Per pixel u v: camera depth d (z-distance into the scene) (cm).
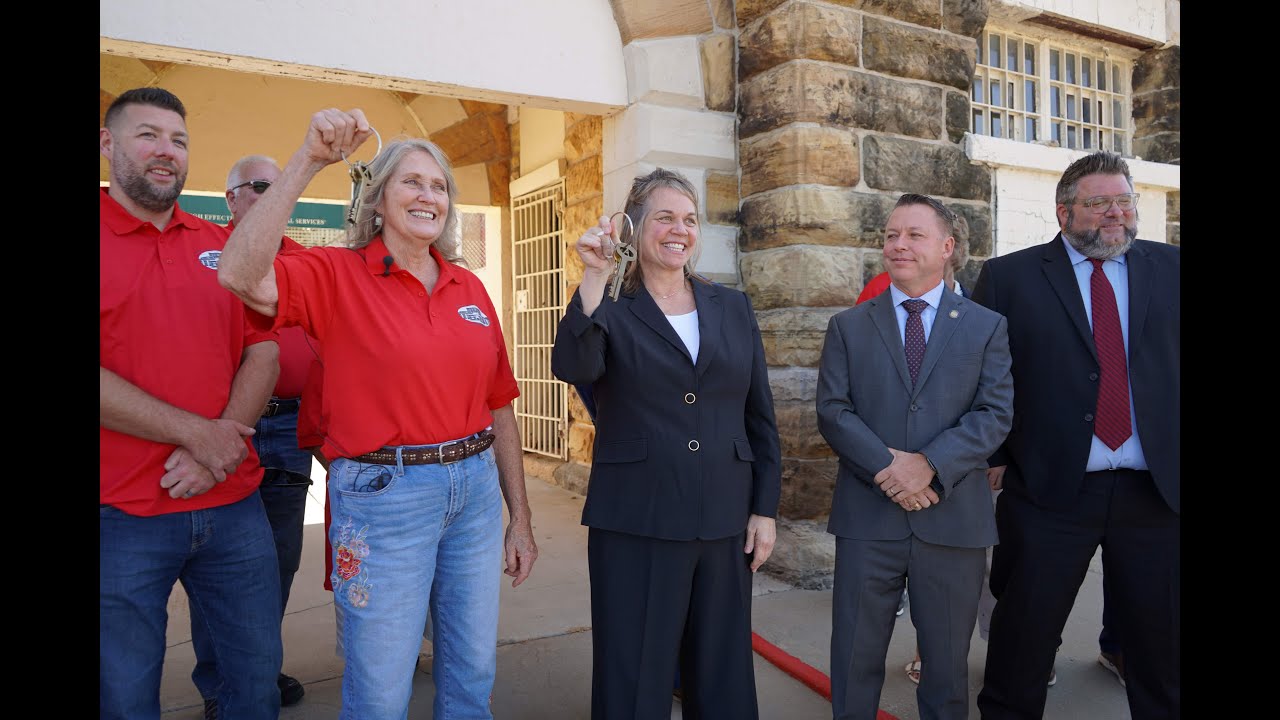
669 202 230
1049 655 254
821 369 265
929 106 482
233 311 214
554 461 725
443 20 410
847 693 244
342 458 188
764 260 462
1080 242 252
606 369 229
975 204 505
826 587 427
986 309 253
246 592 211
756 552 236
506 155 811
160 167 193
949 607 240
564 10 445
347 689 185
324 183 752
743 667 231
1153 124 661
